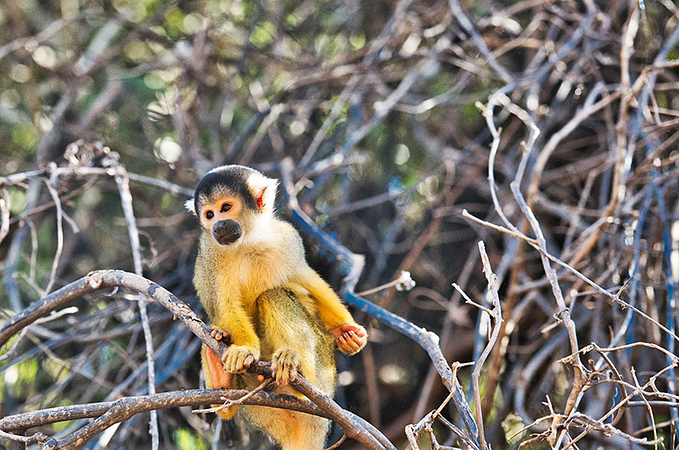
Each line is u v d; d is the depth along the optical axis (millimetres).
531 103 11867
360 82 13039
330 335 8641
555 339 10148
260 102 14234
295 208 11016
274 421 8164
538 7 13352
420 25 14000
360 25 15328
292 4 15781
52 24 15023
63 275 13742
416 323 13461
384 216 14094
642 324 9633
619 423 9484
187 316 6852
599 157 11594
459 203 13914
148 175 14414
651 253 10008
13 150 15047
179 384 11008
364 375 13312
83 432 6203
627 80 9656
